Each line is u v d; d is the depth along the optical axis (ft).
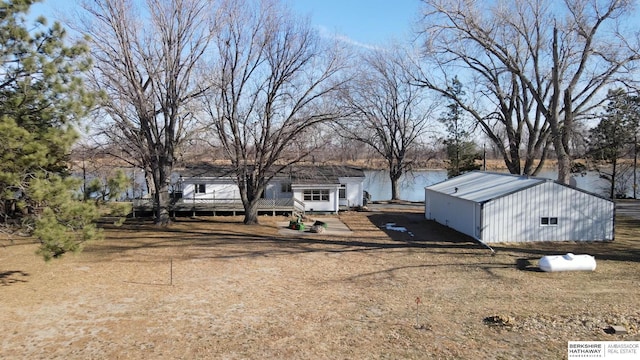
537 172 108.88
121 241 76.23
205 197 116.37
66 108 38.86
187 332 34.19
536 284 47.88
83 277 51.78
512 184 80.02
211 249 69.87
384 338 31.94
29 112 38.17
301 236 82.84
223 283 49.70
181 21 87.71
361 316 37.65
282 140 94.89
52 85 38.32
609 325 32.45
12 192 37.81
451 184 101.09
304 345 30.99
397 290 46.37
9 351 30.68
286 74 90.89
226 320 37.06
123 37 83.10
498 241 72.79
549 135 104.99
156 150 91.61
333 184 116.06
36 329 34.99
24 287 47.06
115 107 83.46
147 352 30.30
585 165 153.48
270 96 92.68
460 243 73.46
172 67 88.74
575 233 72.84
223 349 30.60
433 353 28.71
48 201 36.70
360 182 124.06
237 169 94.68
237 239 79.25
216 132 97.25
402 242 75.61
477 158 166.30
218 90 91.35
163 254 65.72
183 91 92.48
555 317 34.99
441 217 95.76
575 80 91.15
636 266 55.98
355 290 46.68
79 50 40.34
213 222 100.37
